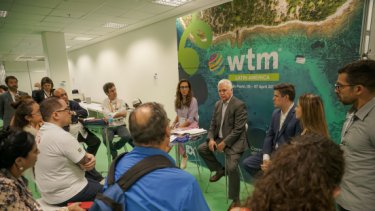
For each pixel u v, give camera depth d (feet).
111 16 16.35
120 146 11.90
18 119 6.74
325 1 7.39
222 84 8.52
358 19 6.80
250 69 9.68
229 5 10.03
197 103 11.32
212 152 9.43
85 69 31.07
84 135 10.94
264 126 9.48
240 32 9.80
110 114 12.16
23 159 3.74
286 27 8.41
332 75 7.50
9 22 17.29
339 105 7.45
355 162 4.19
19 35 22.35
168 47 17.48
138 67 21.02
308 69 8.03
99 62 27.37
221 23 10.44
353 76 4.09
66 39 24.99
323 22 7.51
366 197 4.12
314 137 1.83
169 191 2.80
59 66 21.62
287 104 6.94
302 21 7.98
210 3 13.97
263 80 9.30
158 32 18.22
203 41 11.33
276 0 8.56
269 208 1.57
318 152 1.62
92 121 10.75
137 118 3.15
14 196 3.48
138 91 21.52
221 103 8.96
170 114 18.24
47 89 12.98
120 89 24.14
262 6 8.98
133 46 21.27
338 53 7.30
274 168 1.68
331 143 1.75
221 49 10.62
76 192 5.60
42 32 21.40
